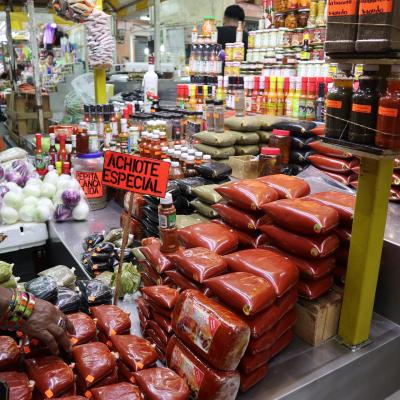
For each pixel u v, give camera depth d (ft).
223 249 4.85
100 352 3.87
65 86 15.90
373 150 3.96
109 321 4.34
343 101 4.24
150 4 16.67
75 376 3.77
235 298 3.88
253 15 21.30
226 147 8.27
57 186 8.16
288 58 10.24
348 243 4.99
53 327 3.78
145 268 5.34
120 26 29.43
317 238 4.61
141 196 6.62
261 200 5.08
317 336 4.80
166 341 4.39
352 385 4.75
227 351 3.56
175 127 9.99
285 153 8.11
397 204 6.56
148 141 8.02
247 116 9.07
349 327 4.79
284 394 4.12
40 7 16.71
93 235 6.88
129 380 3.84
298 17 10.19
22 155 10.09
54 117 16.08
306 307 4.80
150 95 11.48
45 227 8.04
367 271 4.55
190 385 3.77
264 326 3.94
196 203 6.42
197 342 3.76
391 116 3.82
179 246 5.25
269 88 9.66
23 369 3.84
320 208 4.72
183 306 3.99
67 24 23.54
